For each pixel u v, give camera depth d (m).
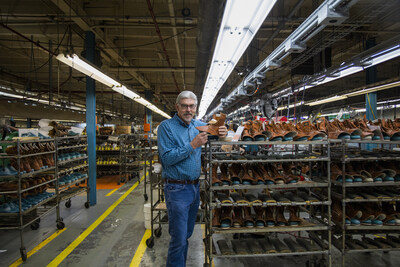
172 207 2.29
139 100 7.66
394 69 9.08
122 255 3.20
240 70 7.07
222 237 3.71
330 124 3.05
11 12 4.88
